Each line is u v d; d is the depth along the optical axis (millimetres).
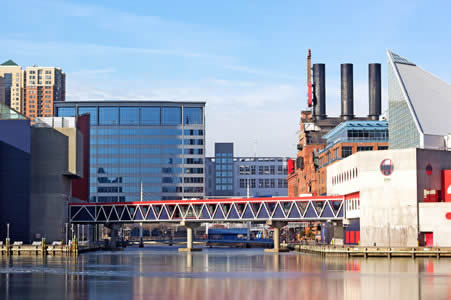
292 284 97000
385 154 159375
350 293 87125
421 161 157375
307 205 180625
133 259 154625
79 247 190750
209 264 136625
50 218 194000
